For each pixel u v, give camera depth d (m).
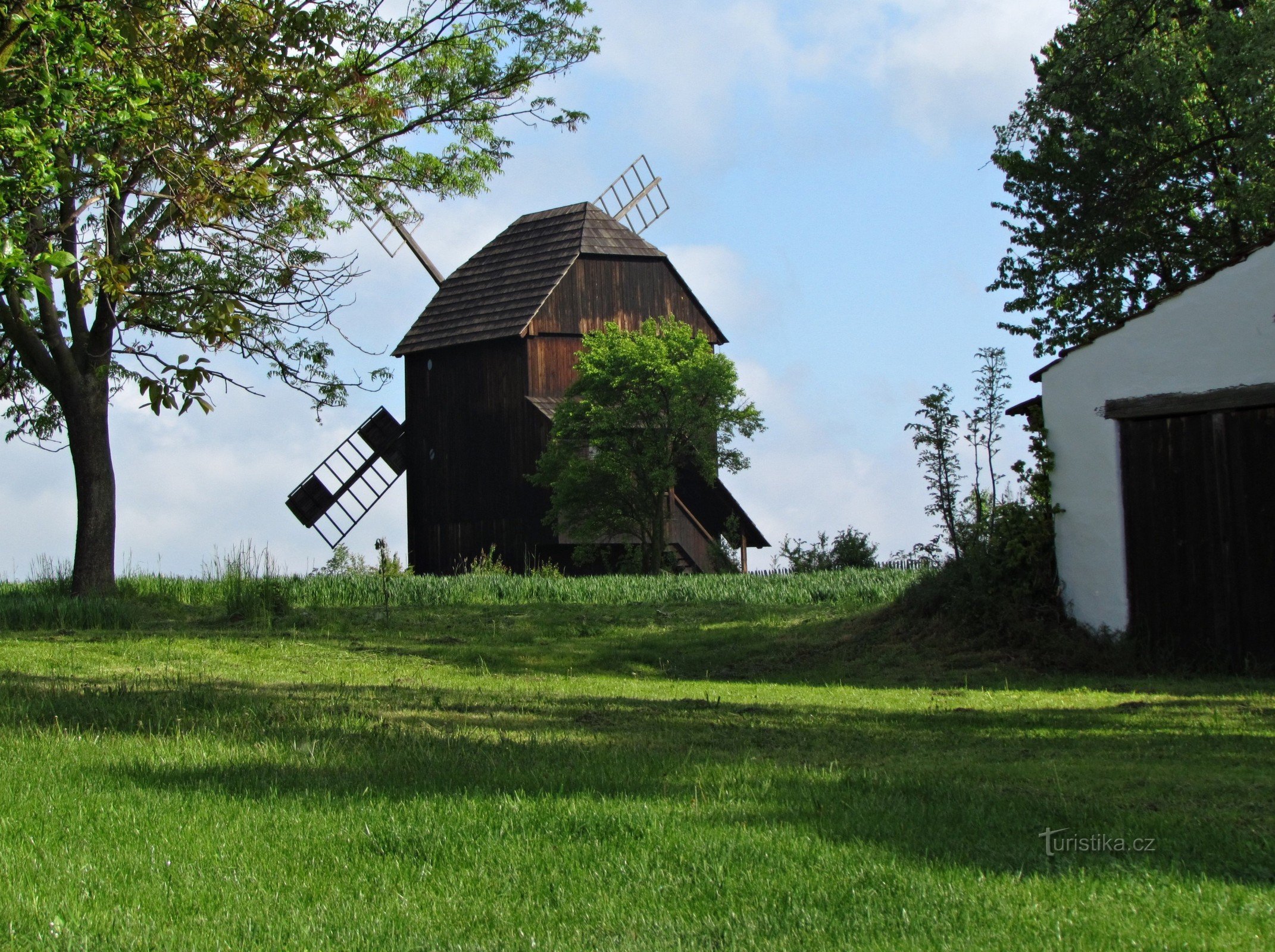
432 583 27.92
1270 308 15.81
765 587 27.05
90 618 20.81
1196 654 16.14
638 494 42.06
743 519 47.38
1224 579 16.03
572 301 49.41
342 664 16.19
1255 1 25.95
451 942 4.48
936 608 18.80
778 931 4.59
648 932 4.59
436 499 51.12
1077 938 4.43
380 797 6.74
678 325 43.03
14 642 17.14
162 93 13.37
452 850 5.70
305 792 6.88
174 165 14.50
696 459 42.25
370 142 22.28
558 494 42.53
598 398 41.97
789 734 9.86
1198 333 16.34
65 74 11.68
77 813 6.36
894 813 6.37
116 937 4.52
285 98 15.02
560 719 10.71
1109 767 8.00
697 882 5.21
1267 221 28.17
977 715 11.35
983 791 7.00
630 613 23.69
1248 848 5.66
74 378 24.91
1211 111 29.25
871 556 38.66
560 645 19.72
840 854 5.58
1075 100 29.20
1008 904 4.84
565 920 4.78
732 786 7.16
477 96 22.89
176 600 25.73
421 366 52.03
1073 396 17.45
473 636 20.66
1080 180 31.09
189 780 7.23
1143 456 16.81
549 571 37.94
